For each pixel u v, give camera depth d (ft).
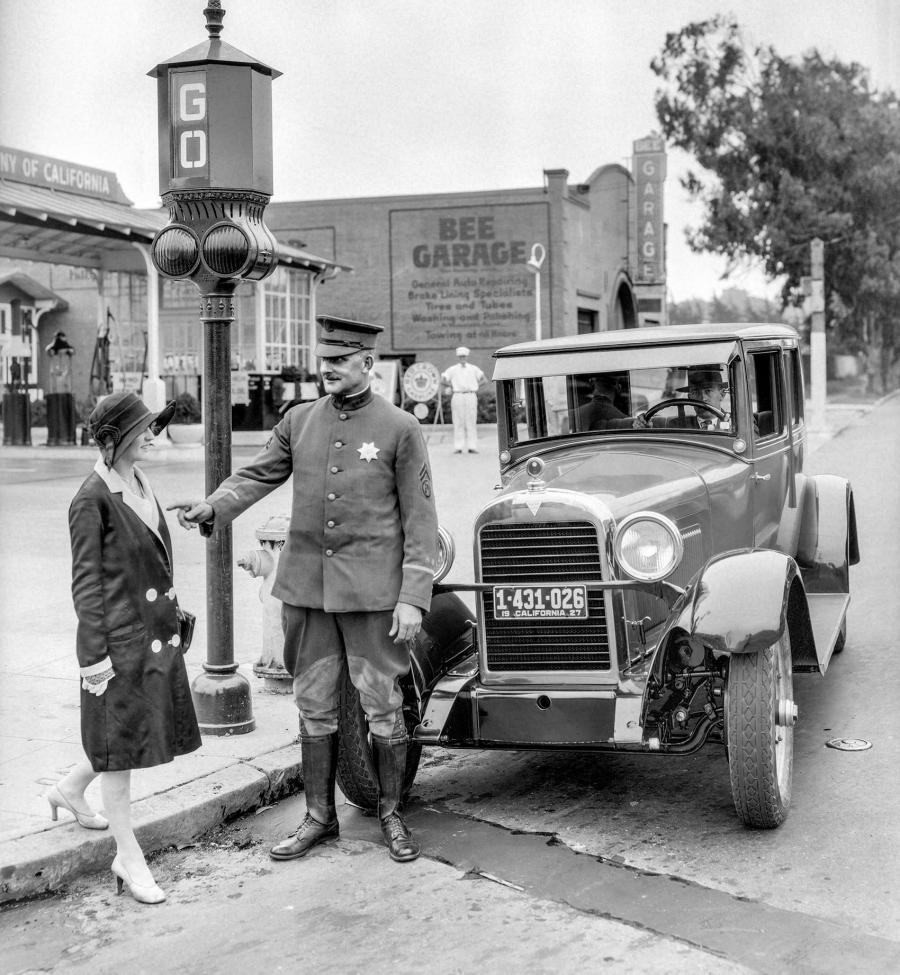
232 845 15.53
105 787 13.75
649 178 120.16
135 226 63.93
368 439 14.84
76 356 93.56
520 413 20.10
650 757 18.69
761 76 137.49
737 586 14.94
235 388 74.69
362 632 14.93
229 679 18.70
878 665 23.32
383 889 13.88
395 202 100.53
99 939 12.86
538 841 15.24
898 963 11.68
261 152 18.16
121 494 13.46
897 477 52.44
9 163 67.10
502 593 15.85
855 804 16.08
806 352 148.66
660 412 19.36
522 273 99.14
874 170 134.41
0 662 23.04
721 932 12.42
